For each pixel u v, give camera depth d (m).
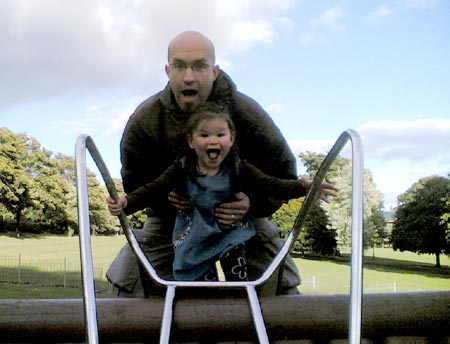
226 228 1.62
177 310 1.53
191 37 1.68
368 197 28.33
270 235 1.95
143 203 1.60
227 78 1.77
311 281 20.08
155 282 1.47
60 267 24.23
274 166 1.82
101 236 33.59
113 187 1.51
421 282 20.44
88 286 1.22
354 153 1.24
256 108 1.78
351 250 1.17
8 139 35.09
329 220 26.11
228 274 1.64
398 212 27.78
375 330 1.61
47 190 36.62
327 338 1.59
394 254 30.70
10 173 34.75
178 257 1.64
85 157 1.33
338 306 1.58
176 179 1.62
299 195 1.57
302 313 1.57
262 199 1.77
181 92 1.69
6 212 34.78
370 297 1.63
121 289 1.98
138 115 1.78
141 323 1.54
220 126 1.56
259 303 1.52
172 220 1.93
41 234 36.94
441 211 26.75
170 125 1.75
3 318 1.55
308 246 26.44
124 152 1.84
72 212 37.56
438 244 26.62
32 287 18.19
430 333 1.65
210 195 1.60
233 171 1.61
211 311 1.53
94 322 1.19
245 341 1.55
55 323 1.56
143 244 2.00
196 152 1.58
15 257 26.80
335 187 1.44
